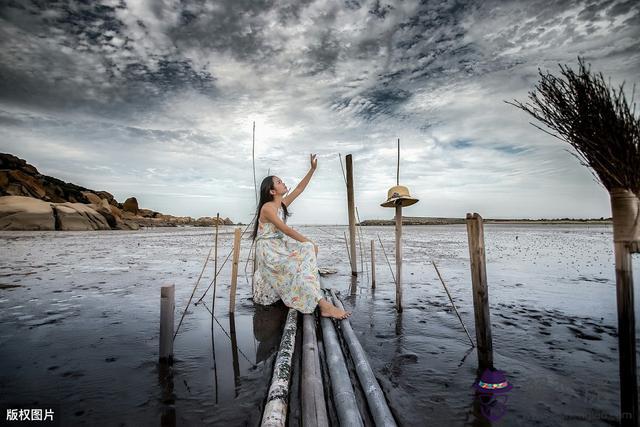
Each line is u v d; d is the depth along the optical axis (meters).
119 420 2.22
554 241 21.98
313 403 2.25
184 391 2.62
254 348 3.55
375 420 2.17
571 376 2.85
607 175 2.03
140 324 4.36
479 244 2.96
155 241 20.31
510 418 2.24
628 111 1.97
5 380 2.80
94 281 7.31
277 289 4.63
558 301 5.61
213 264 10.28
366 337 3.86
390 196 4.90
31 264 9.75
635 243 1.99
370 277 8.08
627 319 2.00
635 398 2.00
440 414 2.30
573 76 2.22
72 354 3.36
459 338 3.83
